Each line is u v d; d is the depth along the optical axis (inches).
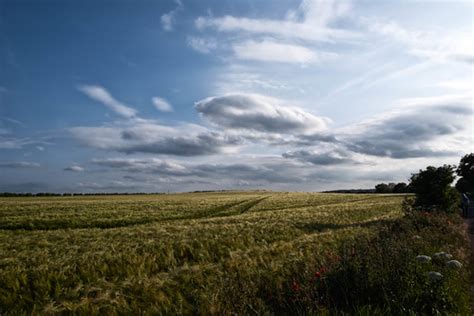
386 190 4574.3
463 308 226.5
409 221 596.4
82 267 350.9
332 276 250.4
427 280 238.8
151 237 543.2
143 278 310.7
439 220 614.2
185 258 414.3
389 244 302.0
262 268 340.5
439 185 892.0
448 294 231.6
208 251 439.2
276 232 617.0
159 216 1085.8
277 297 235.1
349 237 507.2
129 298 273.1
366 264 256.8
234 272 325.1
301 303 218.5
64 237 588.4
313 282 246.4
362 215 1020.5
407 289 229.0
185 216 1151.6
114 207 1380.4
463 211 1075.9
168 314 236.7
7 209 1282.0
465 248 458.0
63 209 1290.6
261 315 209.5
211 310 222.2
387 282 235.8
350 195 3024.1
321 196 2775.6
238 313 209.6
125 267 353.7
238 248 464.1
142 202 1728.6
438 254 313.0
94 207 1379.2
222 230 609.6
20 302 277.6
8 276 322.3
